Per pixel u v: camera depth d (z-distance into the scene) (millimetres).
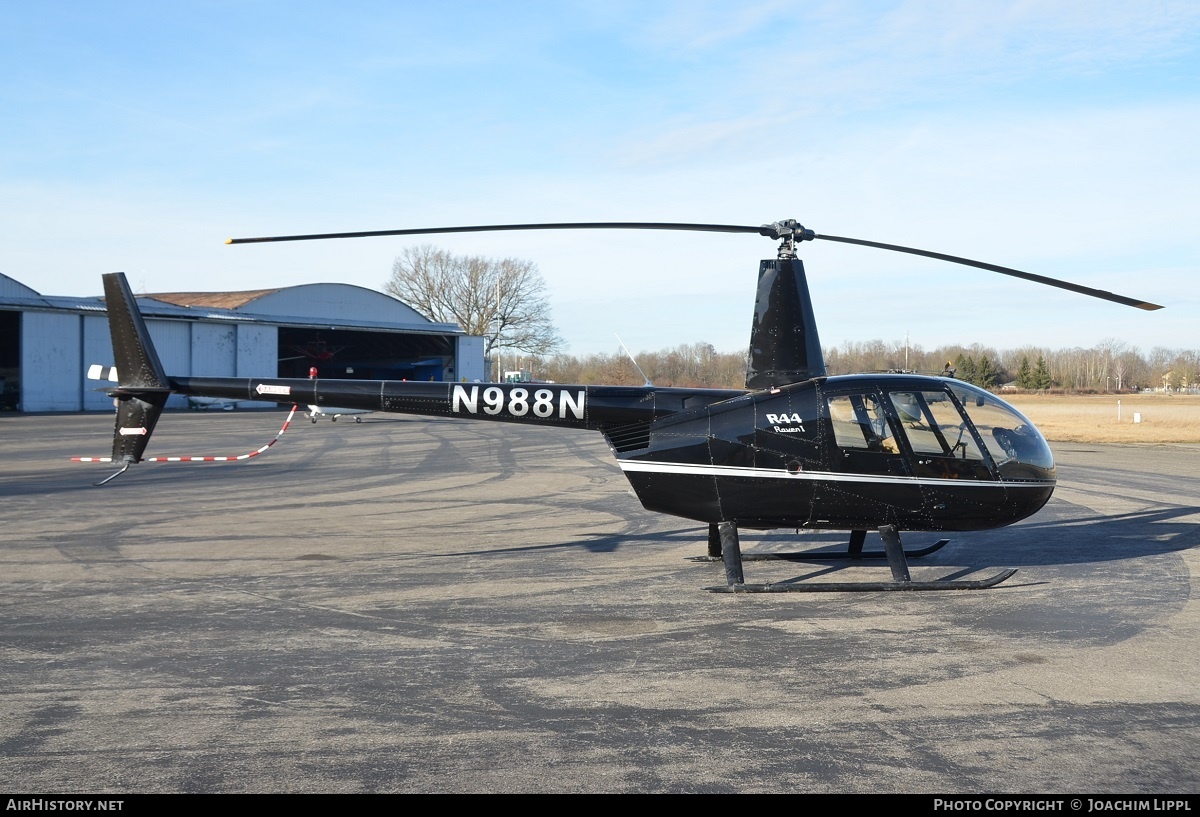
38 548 10008
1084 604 7578
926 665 5914
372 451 22938
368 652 6203
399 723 4895
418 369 59500
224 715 5008
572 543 10508
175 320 44375
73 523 11703
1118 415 43438
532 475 17719
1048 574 8805
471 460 20812
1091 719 4957
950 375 8656
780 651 6230
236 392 8977
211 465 19328
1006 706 5156
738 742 4637
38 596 7809
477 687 5480
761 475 8023
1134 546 10328
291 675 5707
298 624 6934
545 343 78750
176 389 8906
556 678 5652
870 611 7348
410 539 10734
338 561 9414
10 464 18750
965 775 4246
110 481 16219
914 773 4270
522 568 9094
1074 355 131375
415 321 55219
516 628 6836
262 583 8367
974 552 9977
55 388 40062
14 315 42469
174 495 14477
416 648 6305
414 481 16641
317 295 50688
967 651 6227
